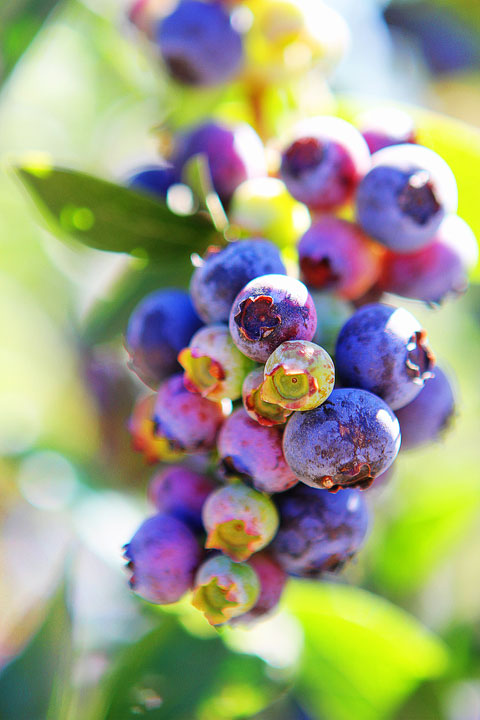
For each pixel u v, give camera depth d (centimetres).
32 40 29
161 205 27
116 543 31
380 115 27
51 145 37
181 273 28
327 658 30
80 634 30
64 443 34
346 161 26
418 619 33
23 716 27
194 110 30
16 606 37
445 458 35
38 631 28
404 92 36
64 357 37
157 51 29
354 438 23
